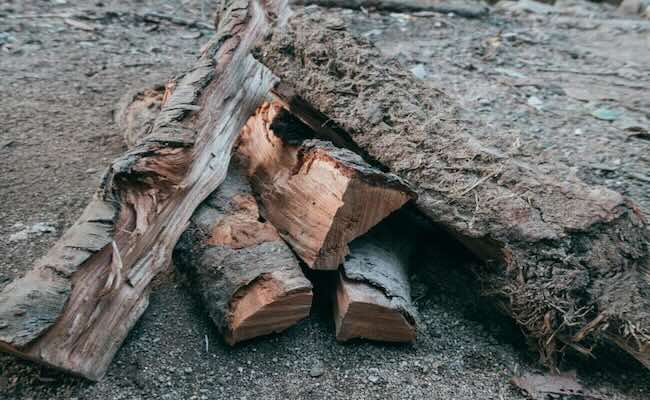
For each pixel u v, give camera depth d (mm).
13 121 1283
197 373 839
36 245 999
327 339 900
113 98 1411
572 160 1305
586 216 874
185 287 937
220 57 1062
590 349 862
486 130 1004
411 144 941
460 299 977
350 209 850
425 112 981
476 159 927
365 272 881
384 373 872
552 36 2203
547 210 887
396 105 972
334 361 877
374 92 979
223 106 1017
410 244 991
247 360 862
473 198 903
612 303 845
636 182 1242
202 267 890
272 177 969
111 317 819
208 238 910
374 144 952
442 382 872
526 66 1860
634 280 858
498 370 895
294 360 871
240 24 1120
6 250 983
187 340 873
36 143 1230
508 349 924
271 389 835
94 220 822
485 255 924
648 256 875
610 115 1518
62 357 766
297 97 1016
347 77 994
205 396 817
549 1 2852
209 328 890
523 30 2250
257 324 846
